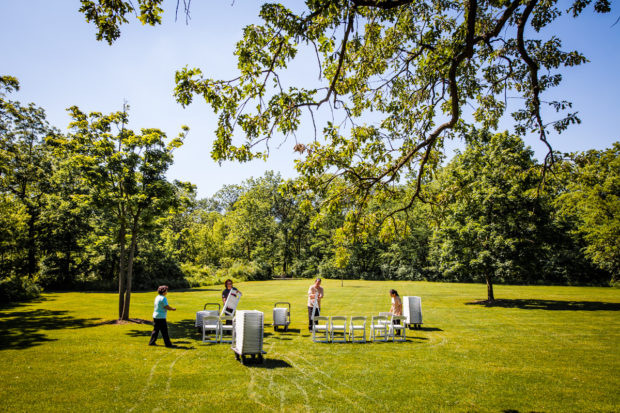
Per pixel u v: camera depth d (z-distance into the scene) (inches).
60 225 1315.2
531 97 346.6
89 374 321.1
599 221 1050.1
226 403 256.7
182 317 700.0
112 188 602.5
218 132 248.8
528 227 919.7
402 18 341.1
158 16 216.4
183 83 235.9
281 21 226.1
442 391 289.1
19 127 1214.3
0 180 1021.8
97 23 214.7
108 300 976.9
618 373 344.5
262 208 2736.2
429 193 380.5
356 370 347.3
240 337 372.2
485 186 962.1
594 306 900.0
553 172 352.2
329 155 293.7
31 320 630.5
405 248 2327.8
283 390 286.8
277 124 260.7
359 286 1748.3
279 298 1129.4
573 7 289.1
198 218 3415.4
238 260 2573.8
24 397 262.5
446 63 300.0
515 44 334.0
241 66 244.2
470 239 973.2
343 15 231.8
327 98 257.8
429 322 674.2
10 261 1120.2
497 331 579.2
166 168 635.5
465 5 315.0
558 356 411.5
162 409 244.1
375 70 346.0
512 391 290.7
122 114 621.3
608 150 989.2
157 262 1582.2
